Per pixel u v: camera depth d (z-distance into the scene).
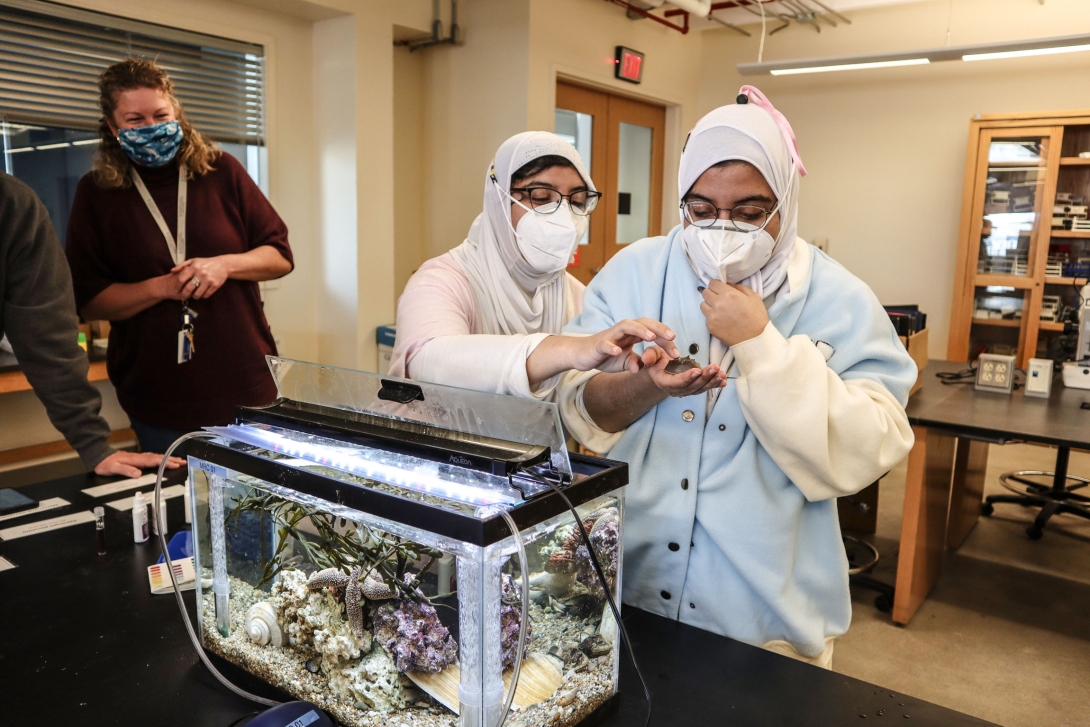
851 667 2.45
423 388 0.78
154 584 1.09
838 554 1.09
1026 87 5.01
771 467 1.03
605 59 4.84
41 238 1.57
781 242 1.05
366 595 0.70
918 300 5.53
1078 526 3.74
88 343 3.22
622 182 5.52
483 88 4.35
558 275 1.43
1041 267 4.89
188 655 0.93
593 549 0.71
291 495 0.74
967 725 0.80
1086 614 2.84
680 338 1.08
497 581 0.62
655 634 0.99
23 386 2.74
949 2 5.15
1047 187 4.79
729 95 5.98
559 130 4.82
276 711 0.73
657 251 1.15
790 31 5.70
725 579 1.07
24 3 2.89
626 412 1.05
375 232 3.99
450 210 4.62
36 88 3.02
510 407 0.71
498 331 1.35
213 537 0.84
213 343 2.23
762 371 0.93
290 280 4.01
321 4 3.57
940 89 5.27
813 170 5.79
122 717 0.80
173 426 2.24
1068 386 3.13
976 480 3.64
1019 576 3.16
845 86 5.58
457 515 0.61
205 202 2.22
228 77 3.62
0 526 1.35
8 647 0.94
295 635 0.77
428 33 4.21
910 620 2.77
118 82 2.00
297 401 0.94
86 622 1.01
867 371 1.04
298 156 3.95
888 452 0.99
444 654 0.65
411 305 1.22
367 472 0.73
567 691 0.74
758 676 0.90
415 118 4.62
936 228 5.40
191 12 3.37
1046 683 2.37
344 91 3.84
